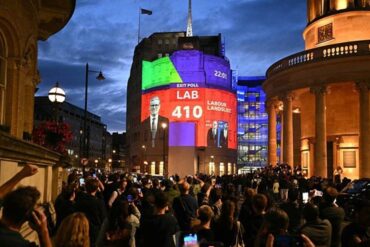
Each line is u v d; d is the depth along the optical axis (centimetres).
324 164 3331
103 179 1994
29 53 1368
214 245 590
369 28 3722
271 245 509
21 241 353
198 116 9094
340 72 3288
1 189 396
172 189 1319
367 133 3186
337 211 797
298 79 3534
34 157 878
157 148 9238
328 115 3656
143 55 10381
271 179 2778
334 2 3872
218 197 1285
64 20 1703
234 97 9969
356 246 544
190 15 10738
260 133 14125
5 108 1225
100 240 723
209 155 9131
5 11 1114
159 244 693
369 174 3156
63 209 790
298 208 895
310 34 4072
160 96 9319
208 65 9300
